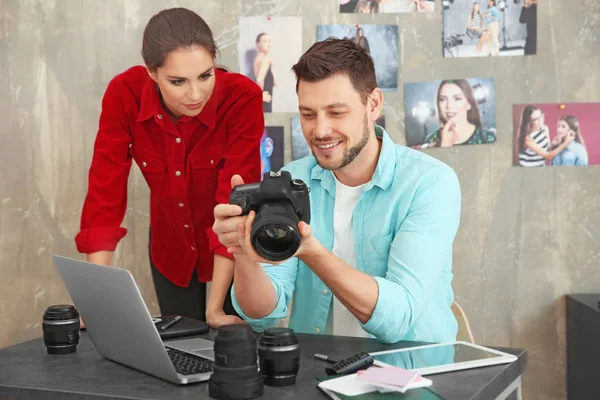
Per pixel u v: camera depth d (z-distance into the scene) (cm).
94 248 211
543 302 301
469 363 138
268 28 299
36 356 154
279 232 138
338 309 183
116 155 217
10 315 309
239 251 150
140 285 308
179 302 243
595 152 298
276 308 173
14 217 307
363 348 155
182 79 187
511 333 302
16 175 306
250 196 139
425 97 298
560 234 300
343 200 185
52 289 309
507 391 139
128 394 126
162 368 133
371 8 297
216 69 220
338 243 185
